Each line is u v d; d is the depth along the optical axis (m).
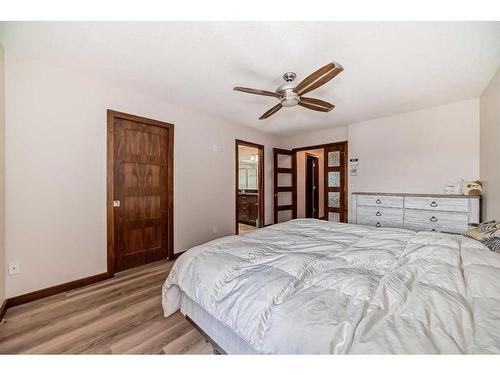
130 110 2.73
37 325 1.65
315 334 0.74
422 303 0.83
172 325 1.64
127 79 2.46
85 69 2.25
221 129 3.93
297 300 0.91
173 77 2.40
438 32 1.64
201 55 1.98
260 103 3.18
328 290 0.98
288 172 5.33
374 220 3.50
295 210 5.36
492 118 2.43
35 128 2.06
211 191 3.77
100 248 2.48
